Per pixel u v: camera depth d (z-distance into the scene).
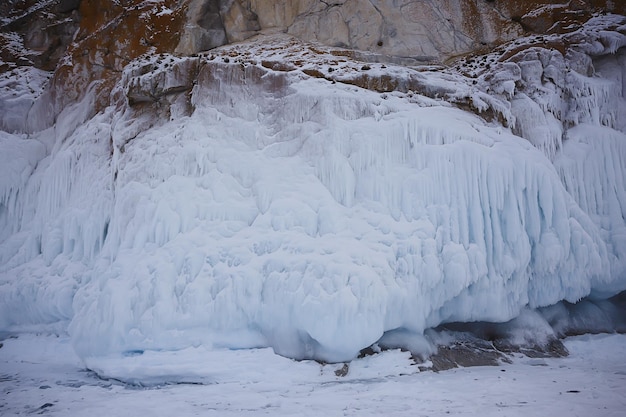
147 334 8.08
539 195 8.67
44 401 6.60
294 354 7.82
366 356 7.86
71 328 8.53
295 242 8.14
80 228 10.68
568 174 9.32
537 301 9.00
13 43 15.65
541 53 9.97
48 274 10.53
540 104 9.55
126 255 8.91
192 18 12.74
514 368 7.89
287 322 7.75
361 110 9.16
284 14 12.58
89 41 13.35
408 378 7.36
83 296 9.05
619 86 10.10
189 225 8.85
